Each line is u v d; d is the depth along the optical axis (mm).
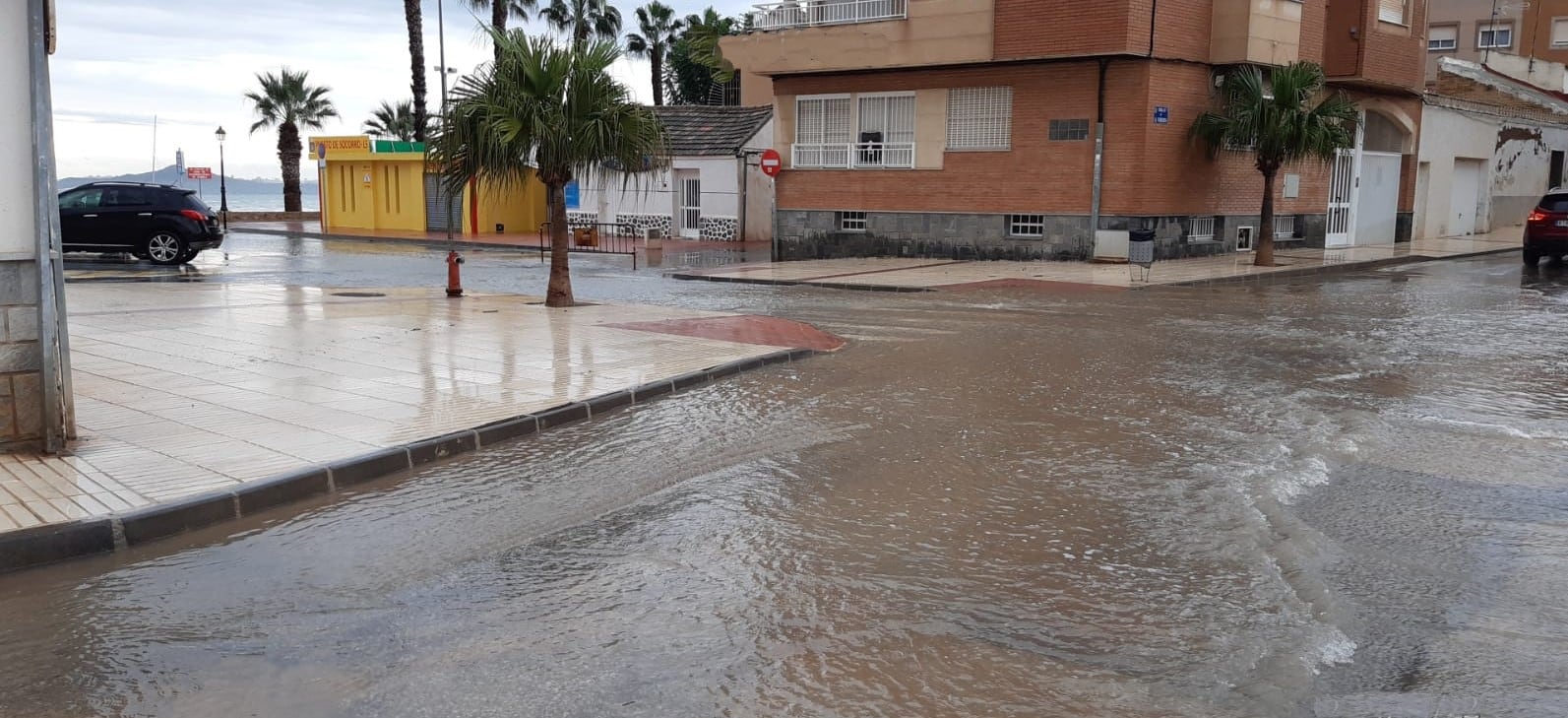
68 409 7074
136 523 5586
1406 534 5594
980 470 6910
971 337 13156
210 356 10680
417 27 45906
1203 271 21797
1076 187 23875
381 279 21844
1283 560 5195
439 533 5754
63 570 5203
